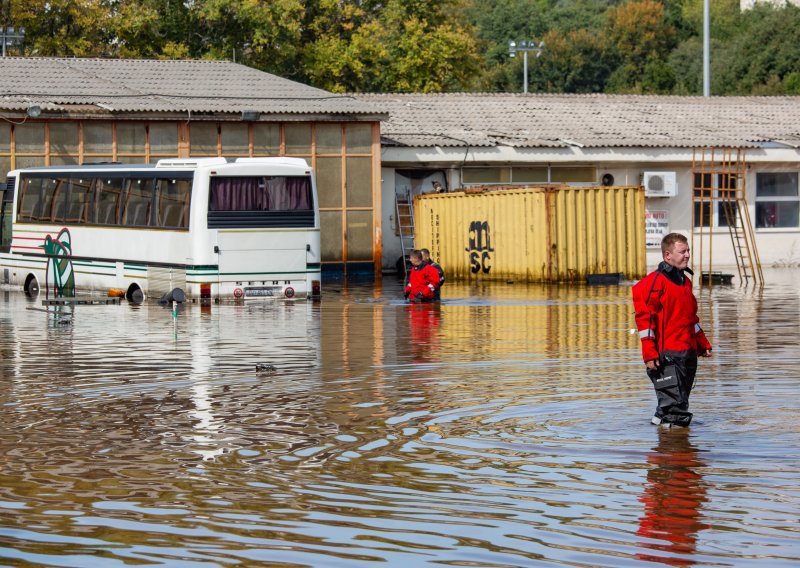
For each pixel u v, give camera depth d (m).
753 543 9.31
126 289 37.72
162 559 9.00
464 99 62.78
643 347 13.90
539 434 13.51
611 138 56.84
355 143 50.88
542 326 27.16
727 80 110.00
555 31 136.12
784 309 31.56
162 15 73.06
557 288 41.72
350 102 51.91
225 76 55.97
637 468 11.75
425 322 28.42
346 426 14.13
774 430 13.60
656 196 56.47
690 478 11.34
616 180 56.72
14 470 11.82
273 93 52.97
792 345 22.55
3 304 35.09
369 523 9.91
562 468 11.79
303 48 75.25
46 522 9.96
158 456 12.45
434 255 50.66
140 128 48.72
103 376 18.64
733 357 20.55
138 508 10.38
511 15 149.00
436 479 11.38
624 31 133.62
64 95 49.12
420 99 62.22
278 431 13.83
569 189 44.28
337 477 11.48
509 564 8.87
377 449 12.77
